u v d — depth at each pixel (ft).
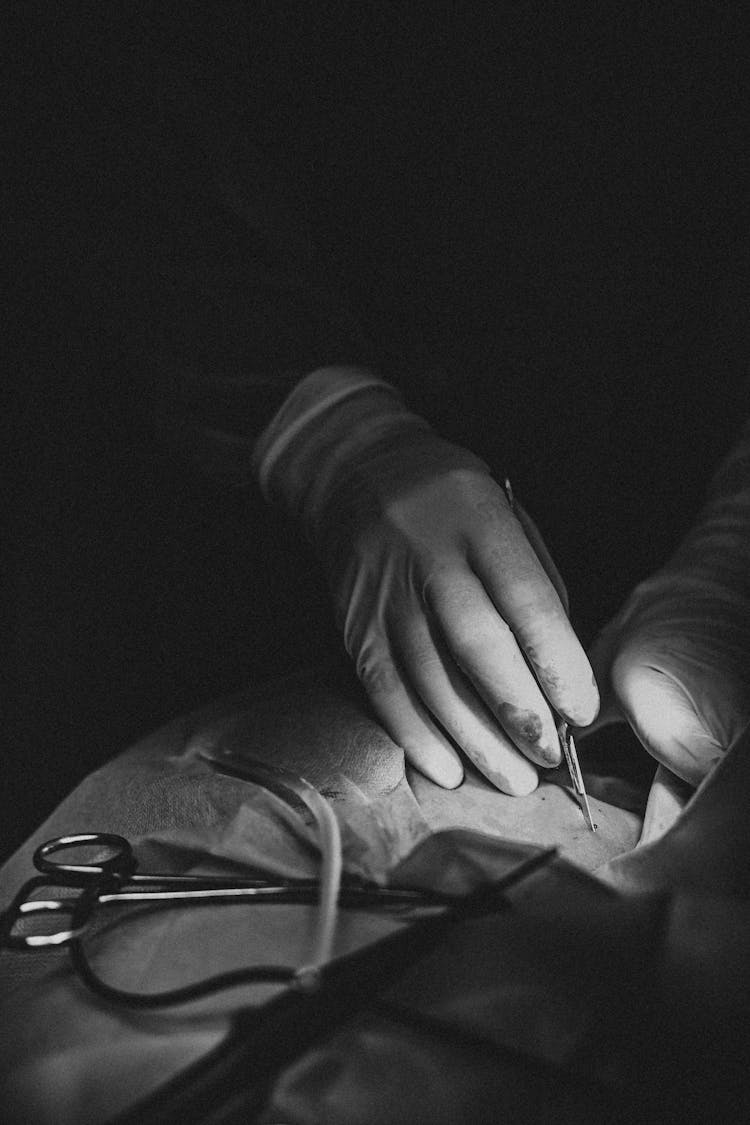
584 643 5.39
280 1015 2.31
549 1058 2.35
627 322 5.93
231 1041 2.28
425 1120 2.26
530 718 4.18
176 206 5.78
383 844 3.32
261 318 5.73
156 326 5.75
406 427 5.45
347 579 4.91
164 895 2.87
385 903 2.78
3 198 6.06
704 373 5.90
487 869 2.81
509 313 6.08
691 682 4.04
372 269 6.35
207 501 6.97
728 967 2.47
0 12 5.84
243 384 5.71
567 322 5.98
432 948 2.46
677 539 6.05
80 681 7.05
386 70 6.03
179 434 5.84
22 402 7.03
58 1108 2.42
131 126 5.78
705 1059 2.31
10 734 7.11
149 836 3.51
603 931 2.57
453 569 4.58
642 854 3.02
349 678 4.89
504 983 2.49
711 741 3.87
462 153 5.98
